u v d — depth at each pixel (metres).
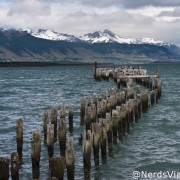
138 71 67.56
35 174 16.77
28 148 23.67
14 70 190.25
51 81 93.31
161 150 23.02
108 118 21.30
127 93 35.88
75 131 28.31
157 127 30.19
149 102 44.28
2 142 25.56
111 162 20.30
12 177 14.23
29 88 72.69
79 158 21.19
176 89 65.25
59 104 46.00
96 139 18.52
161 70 178.88
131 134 27.47
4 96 57.78
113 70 79.69
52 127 18.83
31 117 36.53
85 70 182.62
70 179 15.28
